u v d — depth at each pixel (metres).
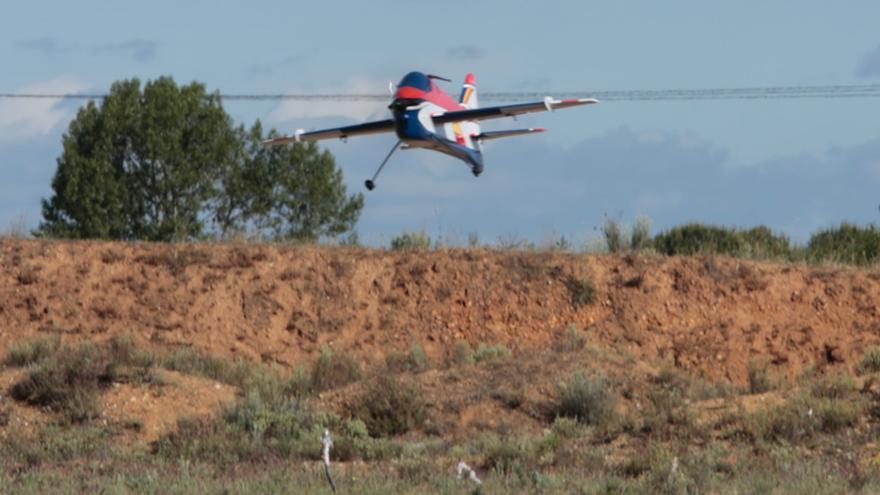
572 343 90.50
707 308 97.88
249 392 80.19
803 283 99.81
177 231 193.88
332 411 77.00
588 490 54.59
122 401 77.06
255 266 100.69
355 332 96.31
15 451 68.38
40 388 77.56
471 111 135.12
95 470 61.91
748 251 111.44
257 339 95.25
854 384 76.88
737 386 88.62
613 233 113.50
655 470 58.47
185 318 95.88
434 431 75.00
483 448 68.31
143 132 196.88
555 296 99.06
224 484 56.19
